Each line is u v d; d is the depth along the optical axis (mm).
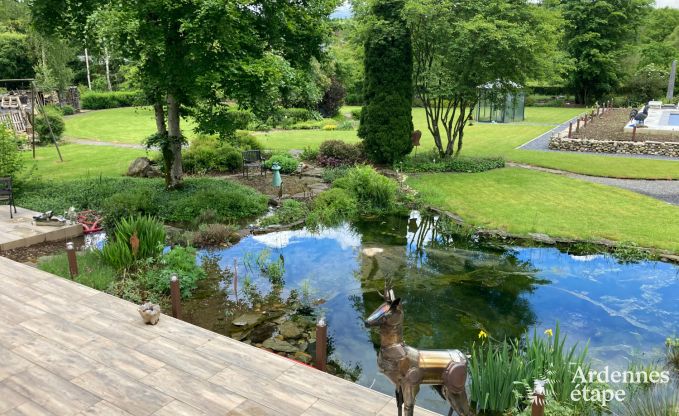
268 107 13523
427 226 13602
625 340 7590
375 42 18859
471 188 16656
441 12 17594
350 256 11273
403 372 4039
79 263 9531
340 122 38625
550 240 11742
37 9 14305
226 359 6086
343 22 17984
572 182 17172
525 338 7648
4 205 13844
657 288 9414
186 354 6180
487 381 5777
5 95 34594
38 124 26438
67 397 5238
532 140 27500
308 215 13953
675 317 8320
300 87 14102
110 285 8719
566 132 28641
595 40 47594
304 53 15156
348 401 5273
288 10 13703
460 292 9328
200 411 5031
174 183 15141
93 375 5664
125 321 7066
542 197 15289
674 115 35594
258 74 11906
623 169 18812
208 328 7867
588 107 49719
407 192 16266
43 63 42344
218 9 10852
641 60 55625
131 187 15320
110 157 22547
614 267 10445
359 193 15617
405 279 9938
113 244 9812
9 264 9219
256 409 5082
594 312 8516
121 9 11648
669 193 15508
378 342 7633
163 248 10656
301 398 5305
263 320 8172
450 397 4168
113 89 54562
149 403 5156
